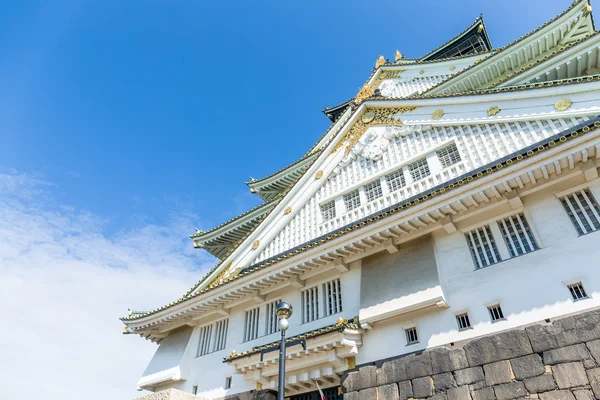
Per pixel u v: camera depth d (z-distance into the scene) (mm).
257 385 14367
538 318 10008
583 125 10320
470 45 29469
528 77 15617
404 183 15914
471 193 11547
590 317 8906
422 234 13328
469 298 11445
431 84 25047
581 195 11211
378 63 28922
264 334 15992
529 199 11898
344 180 18328
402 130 17422
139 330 19781
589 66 14812
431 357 10578
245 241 19422
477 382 9562
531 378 8930
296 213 19031
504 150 13344
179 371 17312
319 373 12766
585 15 16594
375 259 14133
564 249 10578
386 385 10875
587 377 8289
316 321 14594
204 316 18469
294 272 15250
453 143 15305
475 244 12508
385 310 12312
